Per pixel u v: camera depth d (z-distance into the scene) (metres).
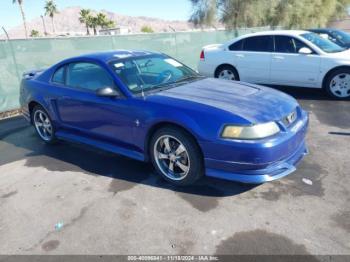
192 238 2.76
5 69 7.33
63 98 4.48
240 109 3.25
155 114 3.45
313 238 2.68
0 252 2.75
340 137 4.82
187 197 3.38
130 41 10.08
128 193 3.52
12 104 7.56
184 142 3.34
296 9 24.47
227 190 3.46
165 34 11.19
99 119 4.09
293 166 3.34
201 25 23.42
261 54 7.80
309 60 7.14
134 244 2.73
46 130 5.17
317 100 7.08
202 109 3.25
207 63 8.76
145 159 3.79
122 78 3.92
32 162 4.51
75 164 4.35
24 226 3.07
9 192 3.73
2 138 5.67
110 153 4.66
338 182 3.53
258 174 3.11
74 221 3.09
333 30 11.98
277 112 3.31
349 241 2.63
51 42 8.12
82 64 4.36
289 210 3.06
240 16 22.66
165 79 4.19
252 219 2.96
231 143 3.05
